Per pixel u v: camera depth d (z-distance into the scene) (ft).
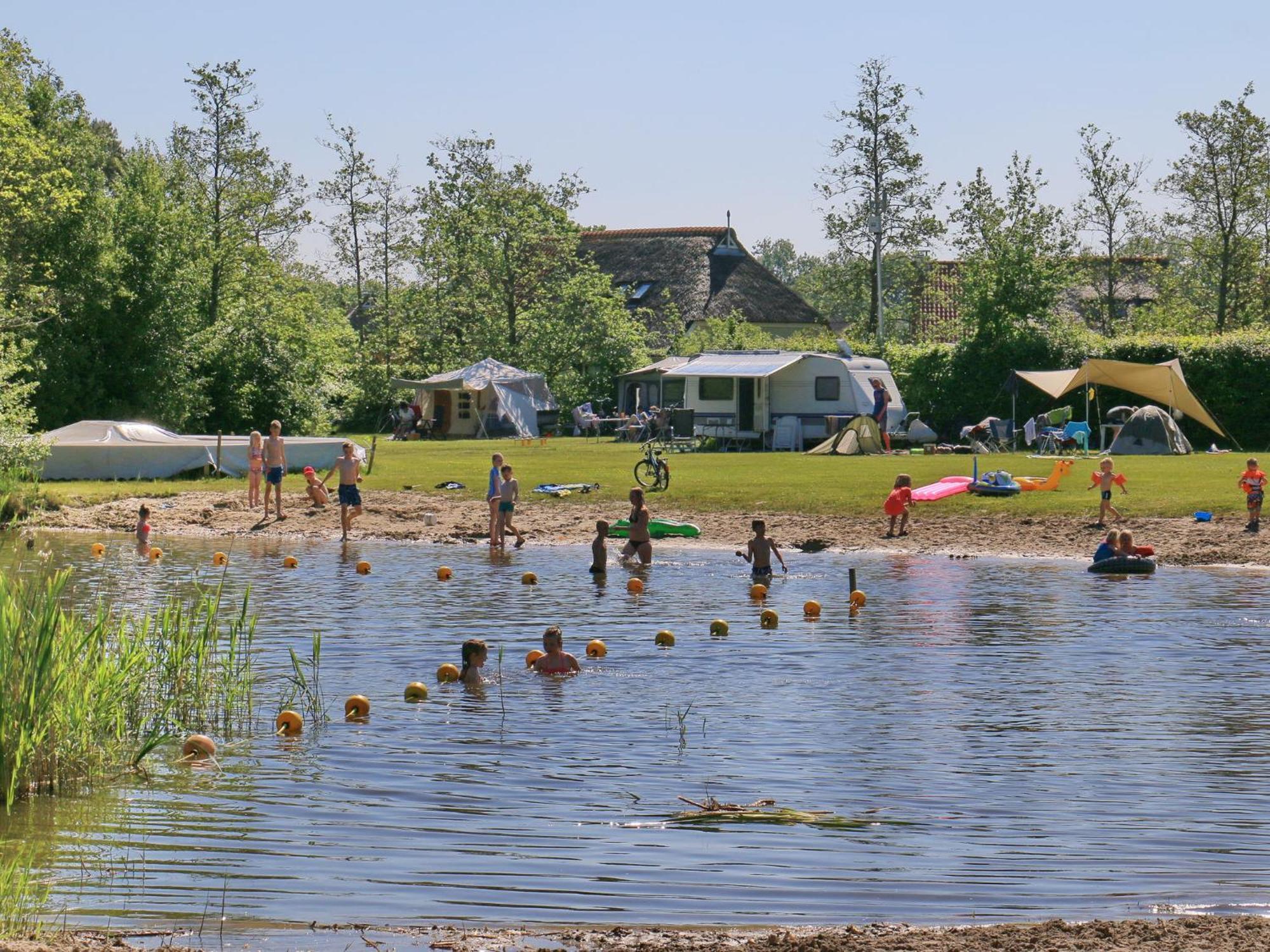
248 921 25.23
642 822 31.71
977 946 23.40
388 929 24.82
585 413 223.10
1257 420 169.27
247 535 103.71
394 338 257.96
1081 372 151.33
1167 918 25.12
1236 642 56.95
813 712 44.04
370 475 133.90
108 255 173.37
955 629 60.90
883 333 249.75
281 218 224.94
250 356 194.80
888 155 248.73
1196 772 36.19
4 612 36.55
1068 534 93.81
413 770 36.63
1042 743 39.47
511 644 57.72
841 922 25.26
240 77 215.31
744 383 179.73
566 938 24.30
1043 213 223.10
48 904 26.20
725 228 306.76
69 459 131.34
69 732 36.55
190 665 45.11
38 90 178.50
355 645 56.85
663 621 63.72
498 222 256.93
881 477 122.52
